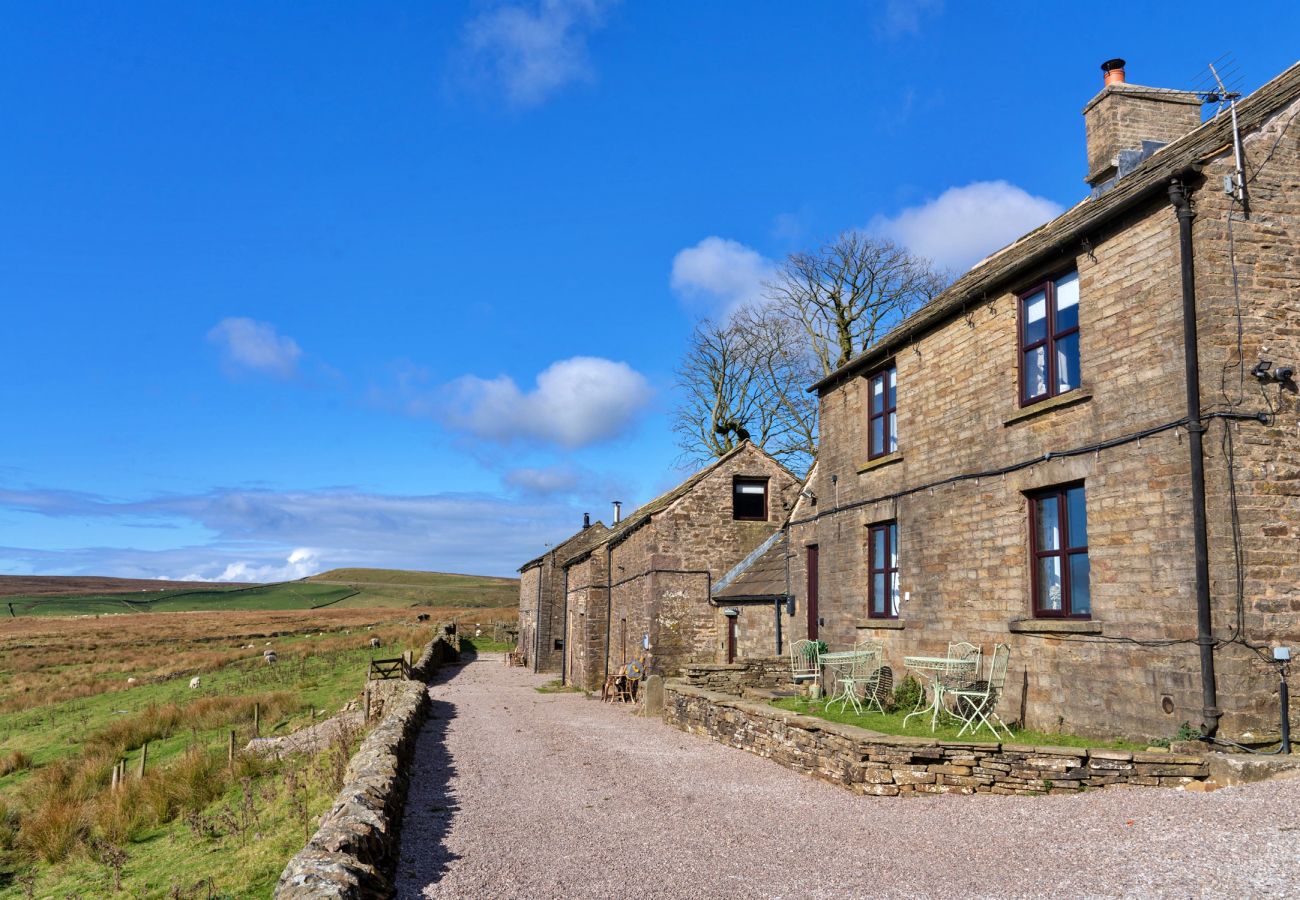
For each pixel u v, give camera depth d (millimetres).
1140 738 8602
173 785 15109
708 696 14414
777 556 20875
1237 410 8156
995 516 10992
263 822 11156
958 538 11719
